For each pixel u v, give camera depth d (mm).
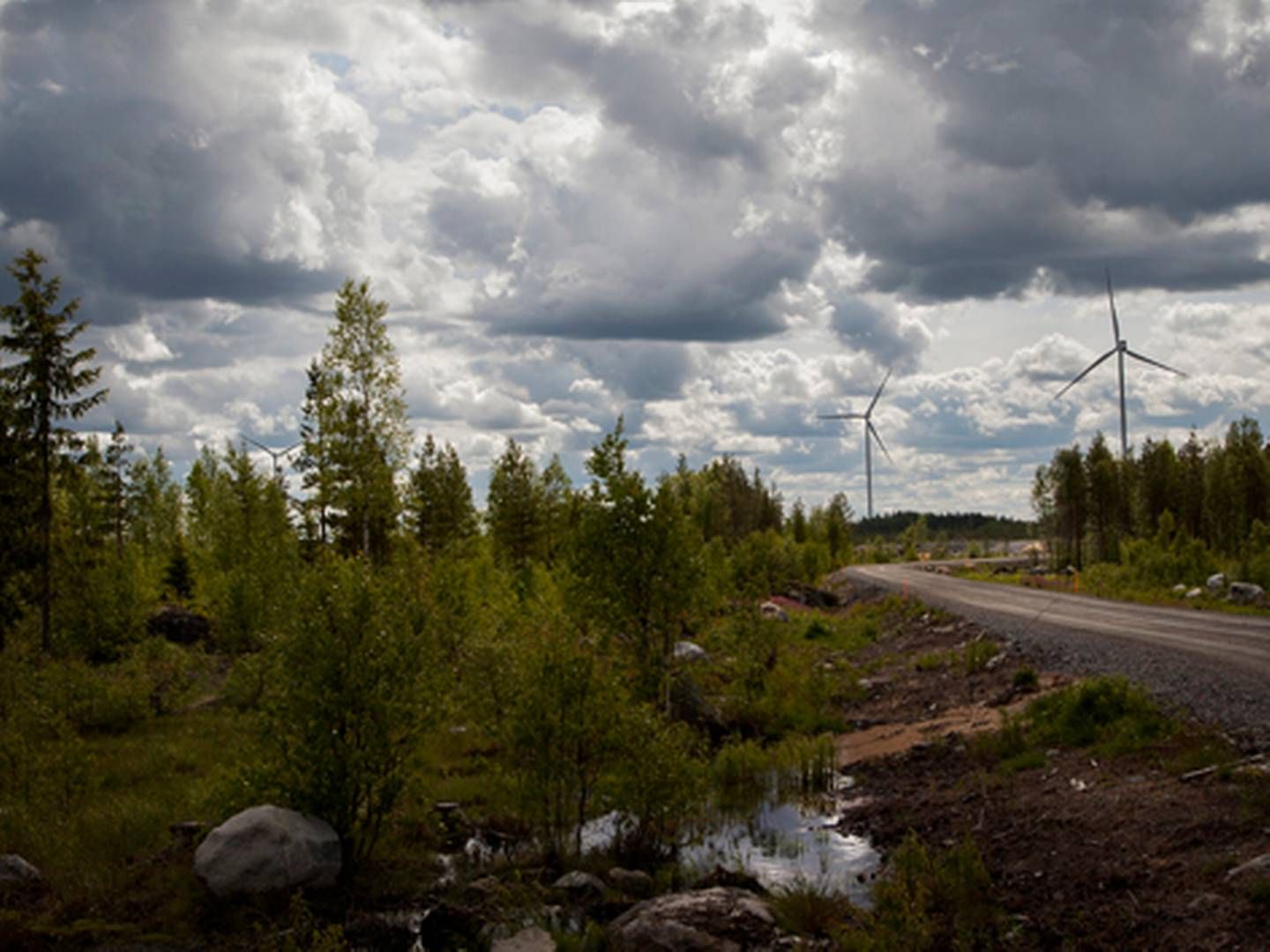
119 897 10242
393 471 33906
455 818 13289
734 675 24688
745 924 9078
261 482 54812
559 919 9867
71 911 9844
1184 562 44562
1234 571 40938
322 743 10977
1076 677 18609
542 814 12336
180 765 16828
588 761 12289
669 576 18266
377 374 33500
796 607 49469
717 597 19906
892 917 8695
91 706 20109
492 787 14430
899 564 111562
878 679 24703
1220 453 81812
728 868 11391
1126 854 9273
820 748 16422
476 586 30203
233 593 28125
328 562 12094
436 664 12117
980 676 21531
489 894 10406
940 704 19984
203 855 10250
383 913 10102
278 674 11578
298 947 8781
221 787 11758
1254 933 7152
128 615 31562
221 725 20203
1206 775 10742
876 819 13109
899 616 39500
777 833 13016
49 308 33062
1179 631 24719
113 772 15883
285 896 10094
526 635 15695
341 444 32594
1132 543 55594
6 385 32312
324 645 11125
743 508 110938
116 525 60094
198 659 25469
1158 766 11648
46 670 20688
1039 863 9742
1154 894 8320
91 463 34406
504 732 12977
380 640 11289
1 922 9320
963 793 12969
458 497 56500
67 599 31656
